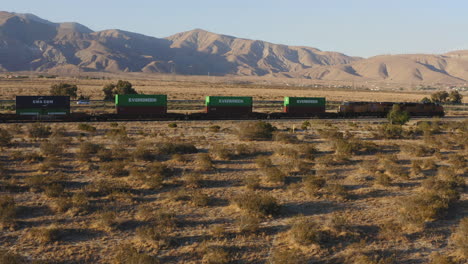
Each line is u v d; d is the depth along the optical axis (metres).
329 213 20.80
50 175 25.25
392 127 47.03
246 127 43.50
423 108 80.56
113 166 26.69
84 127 46.88
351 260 15.88
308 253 16.39
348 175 27.77
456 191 23.70
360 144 36.72
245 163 30.47
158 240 17.12
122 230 18.28
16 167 27.31
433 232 18.58
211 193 23.44
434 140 40.84
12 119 53.38
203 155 30.55
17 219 19.03
